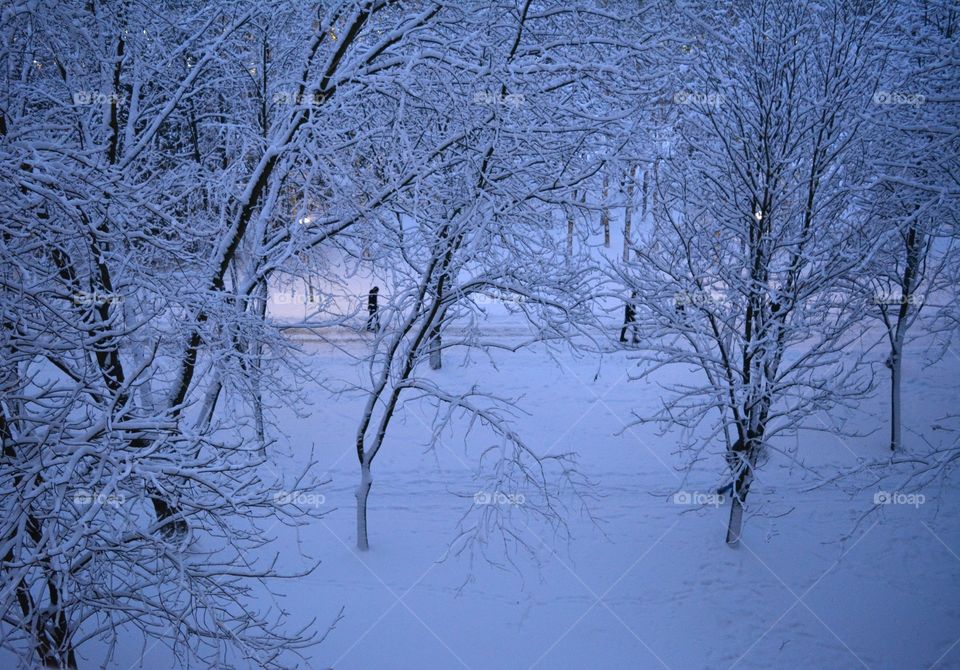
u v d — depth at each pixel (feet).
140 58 35.22
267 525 40.01
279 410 52.31
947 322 43.60
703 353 37.37
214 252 33.40
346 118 34.53
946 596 35.65
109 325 24.18
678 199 37.27
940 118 35.47
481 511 41.86
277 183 35.12
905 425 50.19
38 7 26.23
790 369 36.63
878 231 36.78
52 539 19.01
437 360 58.23
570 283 37.22
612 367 59.67
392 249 35.04
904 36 35.94
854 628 33.60
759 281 35.40
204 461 22.68
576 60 32.07
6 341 21.09
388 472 45.70
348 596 34.45
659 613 34.22
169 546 20.76
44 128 23.31
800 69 34.81
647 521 41.32
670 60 33.24
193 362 32.35
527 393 55.21
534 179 34.88
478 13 31.48
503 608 34.19
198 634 22.97
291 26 42.93
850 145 36.35
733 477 37.78
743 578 36.70
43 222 22.15
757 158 35.17
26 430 24.23
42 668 20.13
